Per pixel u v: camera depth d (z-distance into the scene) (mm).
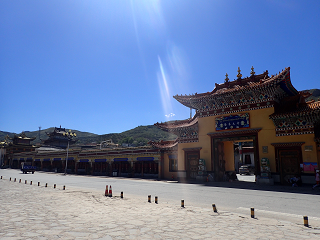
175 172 39406
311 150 24547
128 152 47625
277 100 29172
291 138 26094
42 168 78375
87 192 19734
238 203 14711
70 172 64000
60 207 12367
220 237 7512
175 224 9070
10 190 20547
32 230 7836
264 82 28172
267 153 27578
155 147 42281
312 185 23938
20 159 92188
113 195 17859
